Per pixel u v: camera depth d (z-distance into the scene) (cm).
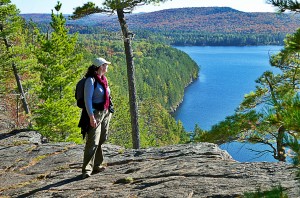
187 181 556
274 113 312
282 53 1466
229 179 546
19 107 3175
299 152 267
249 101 1490
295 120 276
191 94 17738
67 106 2220
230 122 1287
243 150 6881
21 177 749
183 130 10538
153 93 15550
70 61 2355
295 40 390
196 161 668
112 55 19475
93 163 674
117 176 643
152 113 9844
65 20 2333
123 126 5481
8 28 2702
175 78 18362
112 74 12788
